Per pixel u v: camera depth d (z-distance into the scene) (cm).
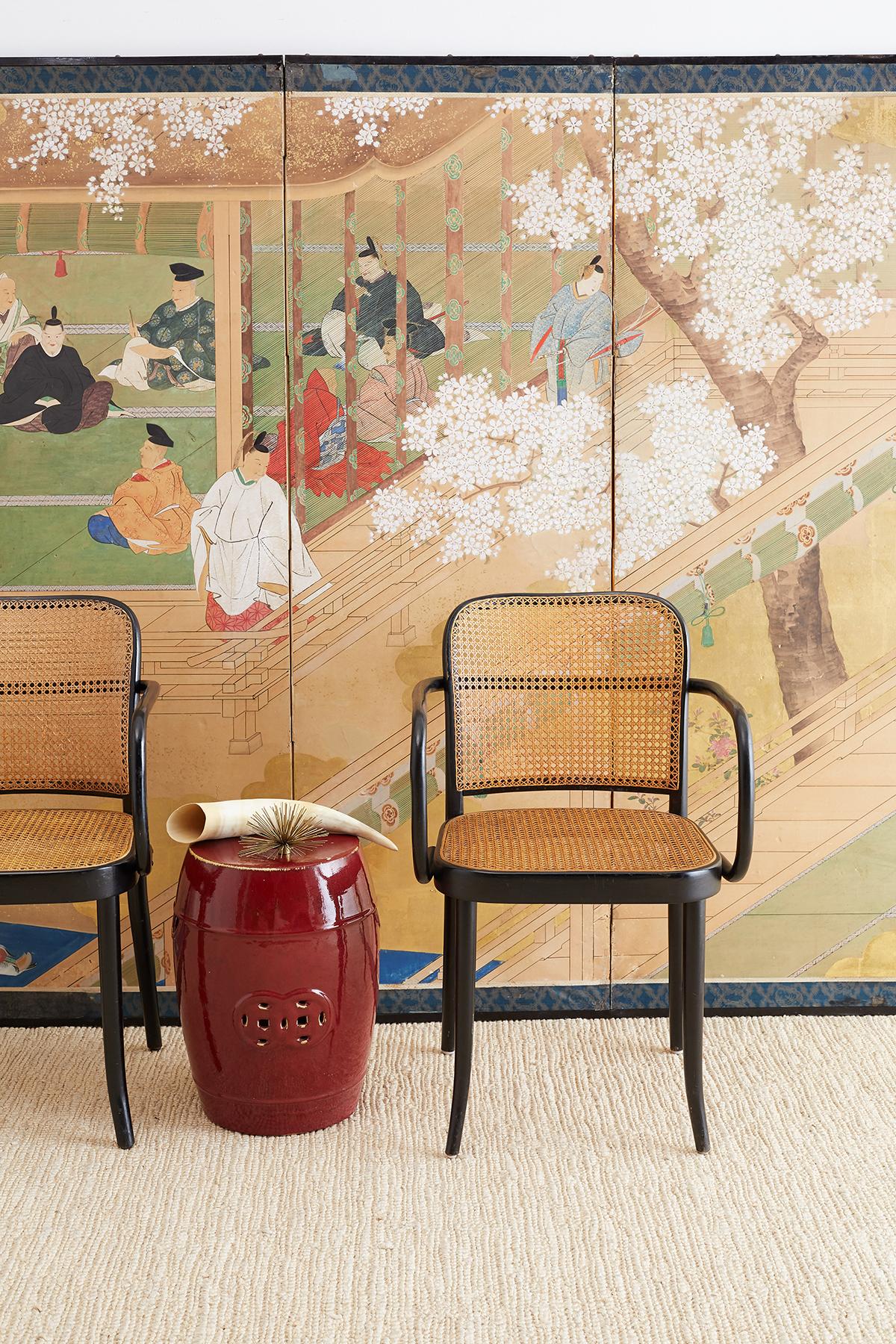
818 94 211
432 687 189
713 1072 200
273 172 210
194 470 216
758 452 218
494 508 218
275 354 213
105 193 210
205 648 219
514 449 216
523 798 225
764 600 221
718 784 225
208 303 212
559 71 209
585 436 217
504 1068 202
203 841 184
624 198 212
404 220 211
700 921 170
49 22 210
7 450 215
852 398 217
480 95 209
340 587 219
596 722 200
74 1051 210
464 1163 171
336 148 210
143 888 204
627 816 192
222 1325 136
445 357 214
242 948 172
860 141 212
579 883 163
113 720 201
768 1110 187
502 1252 150
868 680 223
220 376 214
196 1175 168
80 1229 155
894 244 214
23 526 217
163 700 220
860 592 221
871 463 218
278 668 220
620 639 199
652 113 210
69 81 208
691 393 216
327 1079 178
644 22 213
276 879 172
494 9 212
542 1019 224
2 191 210
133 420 215
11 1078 199
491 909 225
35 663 202
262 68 208
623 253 213
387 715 222
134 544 217
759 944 228
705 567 220
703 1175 168
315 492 216
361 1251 150
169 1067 203
